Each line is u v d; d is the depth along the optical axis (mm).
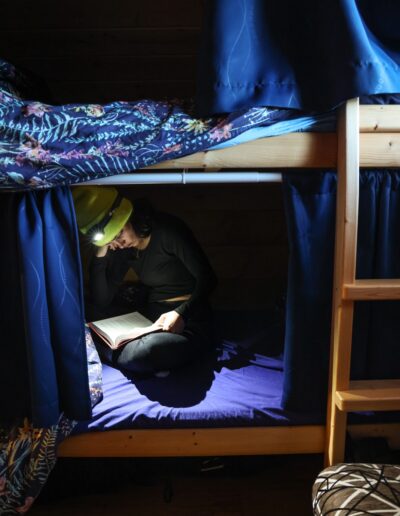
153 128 1222
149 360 1582
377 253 1366
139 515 1530
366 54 1104
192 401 1476
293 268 1344
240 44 1186
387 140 1237
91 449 1458
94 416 1434
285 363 1406
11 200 1253
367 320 1407
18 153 1158
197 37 1921
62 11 1844
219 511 1537
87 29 1890
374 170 1324
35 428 1357
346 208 1232
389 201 1339
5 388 1408
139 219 1688
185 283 1849
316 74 1183
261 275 2447
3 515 1363
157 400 1482
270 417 1438
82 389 1381
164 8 1849
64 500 1596
